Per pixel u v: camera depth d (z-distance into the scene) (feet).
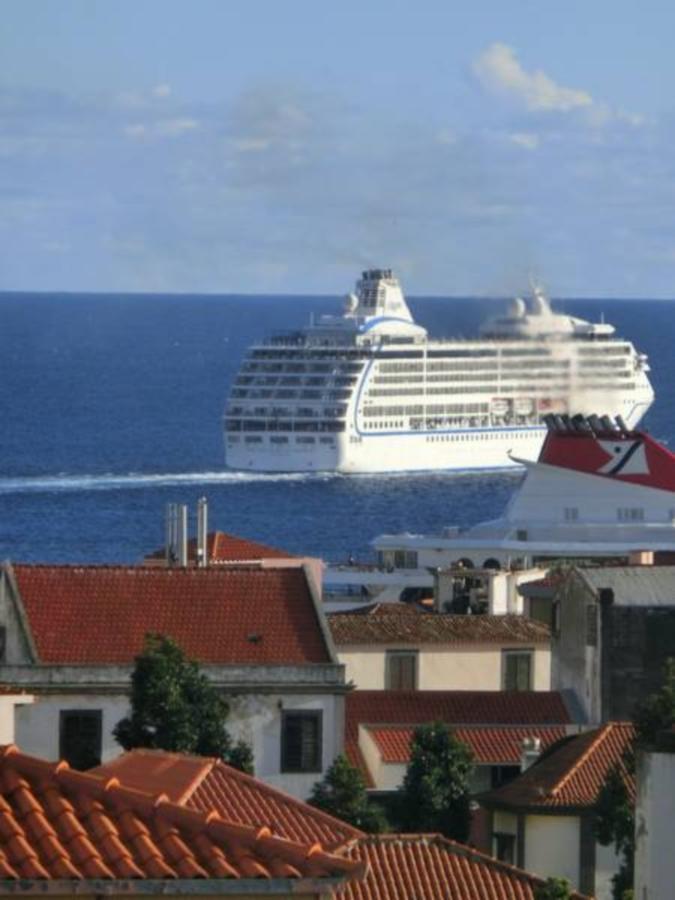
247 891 226.38
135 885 224.53
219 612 646.33
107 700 615.98
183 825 230.68
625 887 531.09
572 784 568.00
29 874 223.51
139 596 647.97
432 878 442.09
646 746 374.84
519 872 453.17
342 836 431.43
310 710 627.05
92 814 229.66
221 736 587.27
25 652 625.82
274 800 428.97
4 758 234.38
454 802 596.29
